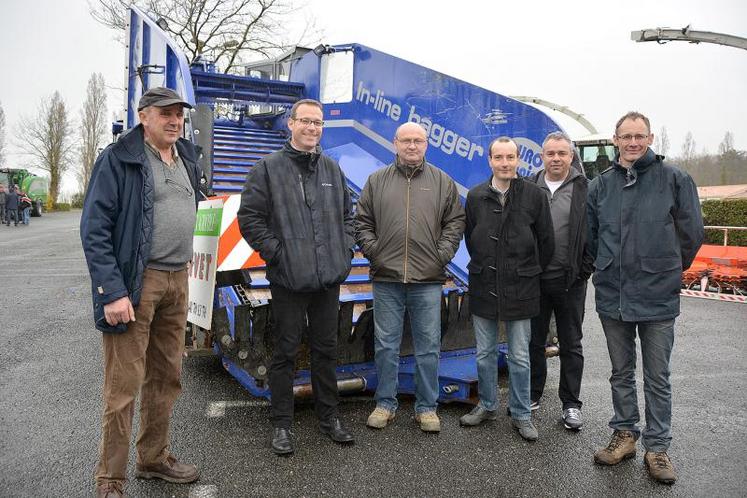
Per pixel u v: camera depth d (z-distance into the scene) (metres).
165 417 2.96
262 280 4.31
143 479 3.01
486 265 3.69
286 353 3.40
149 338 2.92
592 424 3.92
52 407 3.96
